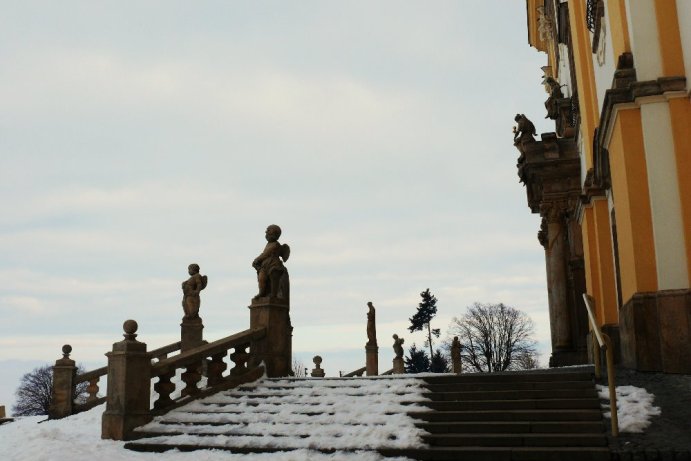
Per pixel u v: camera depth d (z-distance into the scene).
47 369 69.00
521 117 26.67
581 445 9.03
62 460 10.12
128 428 12.48
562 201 25.23
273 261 16.47
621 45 13.78
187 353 13.95
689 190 12.51
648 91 12.84
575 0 20.98
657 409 9.71
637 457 8.18
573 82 25.09
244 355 15.28
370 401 11.97
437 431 10.26
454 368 31.03
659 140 12.77
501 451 9.11
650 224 12.66
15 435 14.73
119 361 12.79
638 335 12.32
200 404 13.56
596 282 19.66
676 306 12.05
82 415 19.67
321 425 11.16
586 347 23.92
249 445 10.84
